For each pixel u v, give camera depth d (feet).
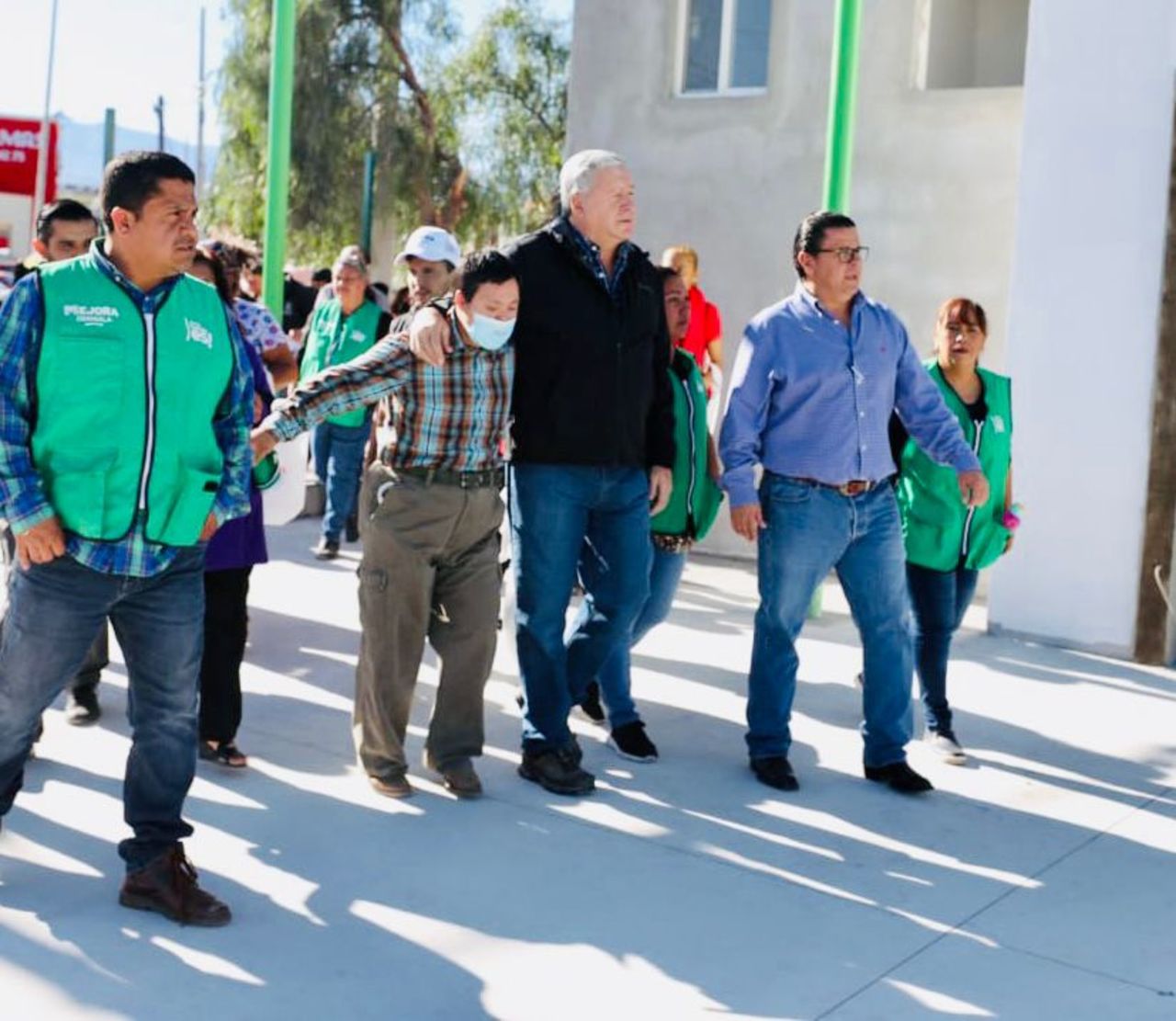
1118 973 13.20
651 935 13.47
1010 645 25.17
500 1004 12.00
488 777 17.38
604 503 16.72
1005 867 15.56
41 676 12.59
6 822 15.01
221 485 13.05
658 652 23.94
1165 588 24.22
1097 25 24.02
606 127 34.42
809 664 23.62
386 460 15.81
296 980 12.20
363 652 16.39
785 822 16.48
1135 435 24.23
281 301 25.98
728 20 33.27
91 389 12.01
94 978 11.98
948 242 30.55
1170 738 20.40
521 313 16.07
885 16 30.91
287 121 25.61
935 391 17.63
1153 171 23.75
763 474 17.34
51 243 16.98
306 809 16.01
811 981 12.73
